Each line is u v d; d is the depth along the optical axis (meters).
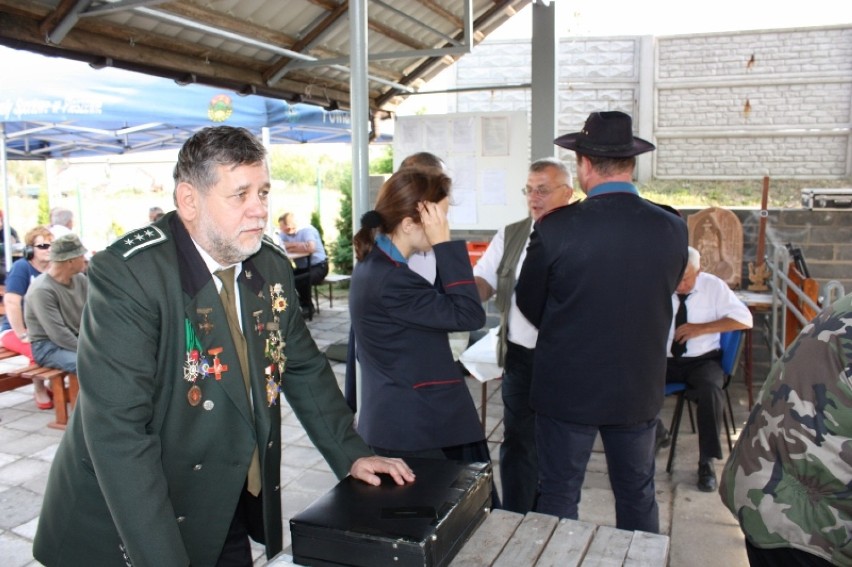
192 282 1.42
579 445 2.30
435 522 1.28
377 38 4.86
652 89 7.84
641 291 2.16
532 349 2.94
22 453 4.14
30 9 2.90
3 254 7.89
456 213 5.09
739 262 5.10
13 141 8.73
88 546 1.49
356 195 2.82
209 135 1.35
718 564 2.82
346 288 11.07
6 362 6.47
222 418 1.47
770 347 5.16
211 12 3.59
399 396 2.05
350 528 1.26
